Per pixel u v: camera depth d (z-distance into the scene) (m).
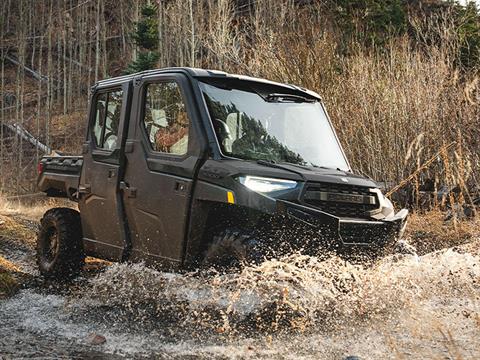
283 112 7.56
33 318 6.80
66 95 73.06
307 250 6.22
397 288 6.99
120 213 7.67
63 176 9.09
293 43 21.66
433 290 7.40
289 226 6.13
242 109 7.19
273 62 21.05
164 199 6.98
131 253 7.56
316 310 6.47
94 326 6.46
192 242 6.65
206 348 5.58
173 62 55.19
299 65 20.30
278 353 5.38
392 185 15.79
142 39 45.66
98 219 8.13
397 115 16.55
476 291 7.36
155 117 7.41
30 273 9.35
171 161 6.99
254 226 6.20
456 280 7.75
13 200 30.73
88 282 8.80
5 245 11.16
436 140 14.68
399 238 7.00
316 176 6.44
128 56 69.44
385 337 5.64
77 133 62.00
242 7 43.38
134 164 7.51
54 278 8.84
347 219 6.43
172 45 57.19
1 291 7.88
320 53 20.25
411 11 32.41
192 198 6.67
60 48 75.94
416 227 12.69
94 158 8.27
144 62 43.12
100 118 8.38
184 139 6.95
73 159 8.98
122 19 72.00
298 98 7.86
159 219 7.05
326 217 6.22
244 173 6.24
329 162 7.50
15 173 50.81
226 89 7.25
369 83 18.30
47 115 59.25
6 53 75.75
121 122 7.82
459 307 6.81
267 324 6.14
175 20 53.47
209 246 6.56
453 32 19.25
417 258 7.36
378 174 17.19
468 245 10.48
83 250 8.86
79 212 8.98
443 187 14.45
